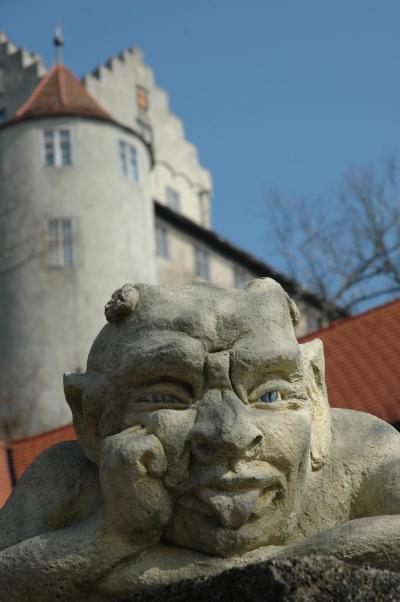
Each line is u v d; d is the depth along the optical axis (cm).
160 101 4078
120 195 3275
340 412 423
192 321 386
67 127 3275
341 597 344
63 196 3216
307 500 396
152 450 374
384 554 373
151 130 3997
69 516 408
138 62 4025
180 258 3591
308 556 353
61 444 425
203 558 379
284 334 393
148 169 3453
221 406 377
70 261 3158
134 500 376
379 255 2691
